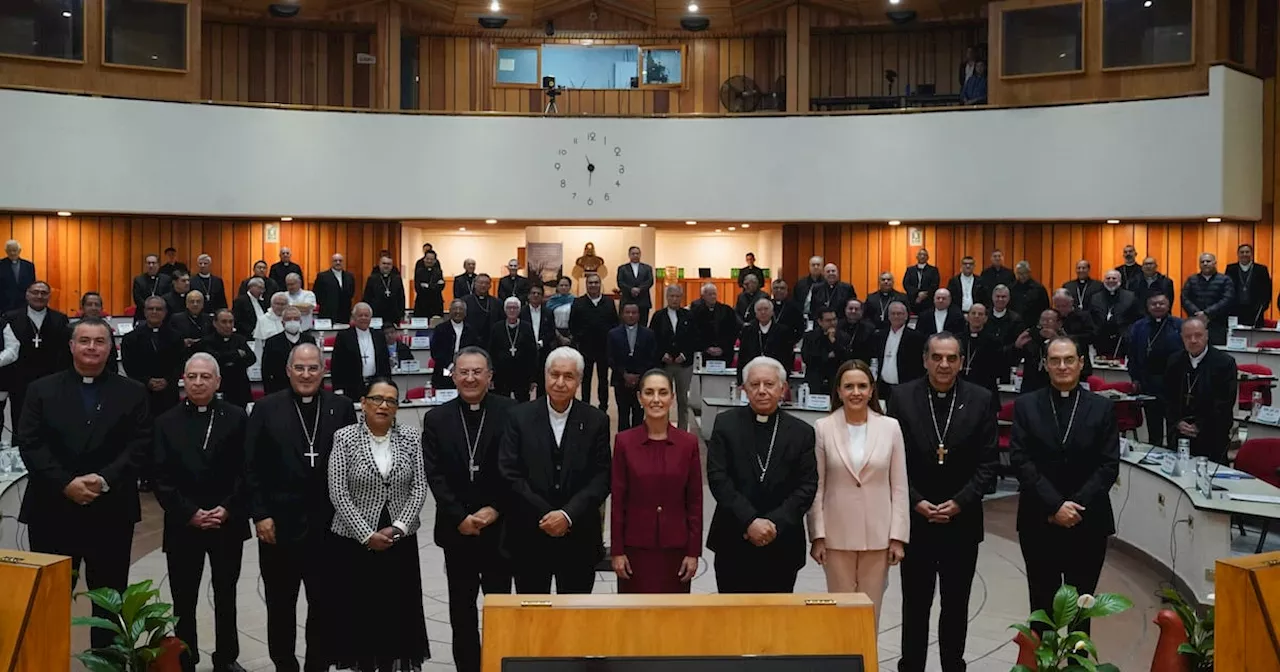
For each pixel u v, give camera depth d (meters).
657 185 18.05
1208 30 16.08
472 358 5.60
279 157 17.48
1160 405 10.17
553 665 3.29
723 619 3.40
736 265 21.62
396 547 5.43
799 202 17.83
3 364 10.26
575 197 18.11
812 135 17.80
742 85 20.19
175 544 5.55
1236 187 16.05
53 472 5.43
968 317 10.77
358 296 18.78
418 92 20.97
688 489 5.32
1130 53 16.58
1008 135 17.05
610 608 3.41
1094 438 5.54
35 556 3.55
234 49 20.41
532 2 19.92
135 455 5.66
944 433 5.55
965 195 17.25
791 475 5.27
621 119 18.08
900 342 11.30
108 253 17.73
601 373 12.98
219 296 15.19
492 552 5.52
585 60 21.11
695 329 12.55
